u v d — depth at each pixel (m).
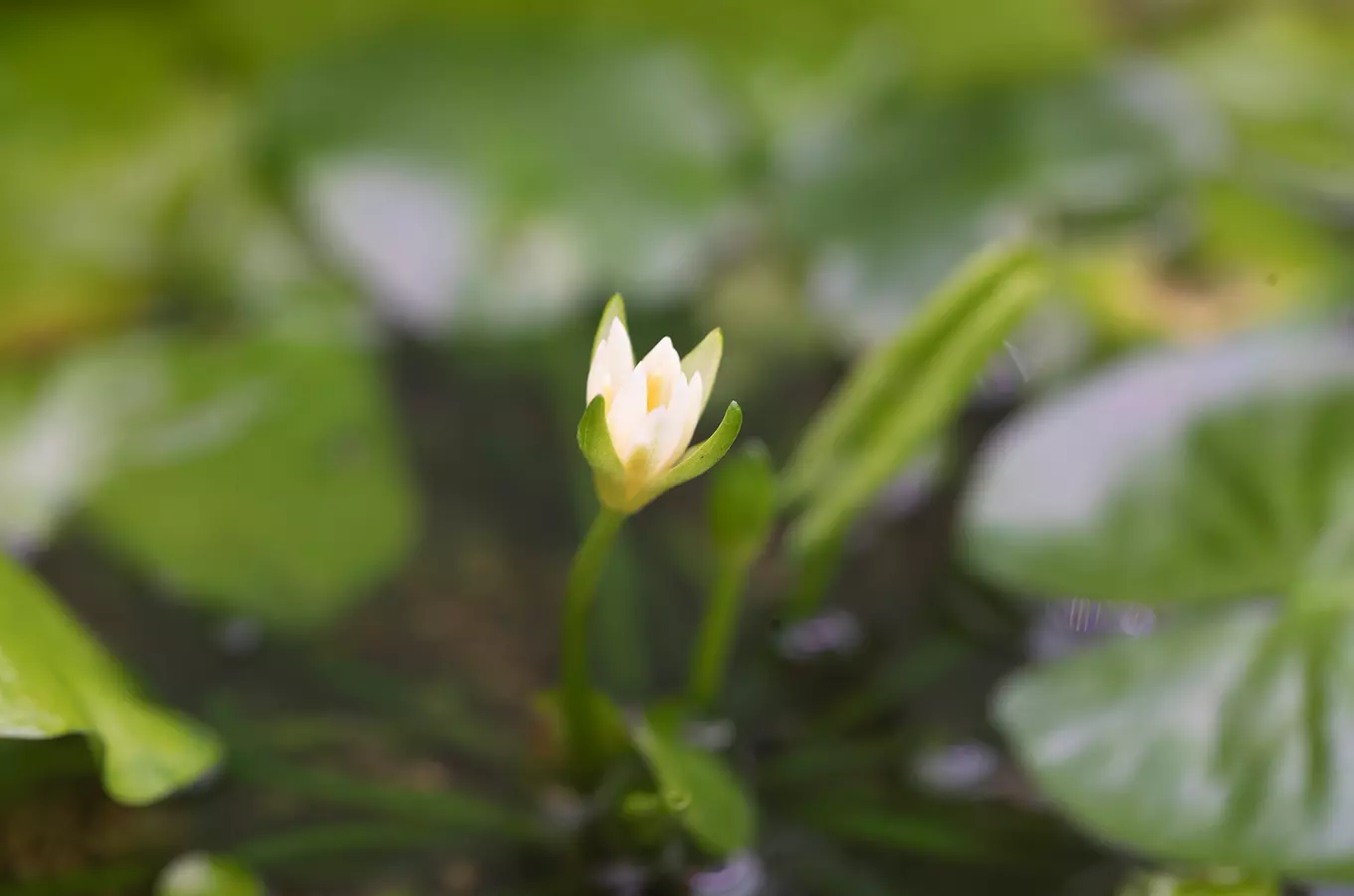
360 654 0.93
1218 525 0.91
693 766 0.87
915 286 0.98
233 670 0.92
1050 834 0.90
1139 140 1.00
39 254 0.97
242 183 0.99
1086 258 0.98
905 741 0.91
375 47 1.00
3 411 0.94
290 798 0.90
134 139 0.99
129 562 0.93
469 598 0.94
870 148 1.00
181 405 0.95
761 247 1.00
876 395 0.91
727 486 0.88
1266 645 0.89
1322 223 1.00
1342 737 0.88
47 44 1.00
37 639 0.86
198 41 1.01
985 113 1.01
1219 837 0.87
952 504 0.96
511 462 0.96
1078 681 0.90
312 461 0.95
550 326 0.98
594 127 1.00
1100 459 0.92
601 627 0.93
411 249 0.98
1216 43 1.04
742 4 1.02
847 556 0.95
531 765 0.90
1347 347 0.92
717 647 0.90
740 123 1.02
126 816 0.90
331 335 0.97
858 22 1.02
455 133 0.99
